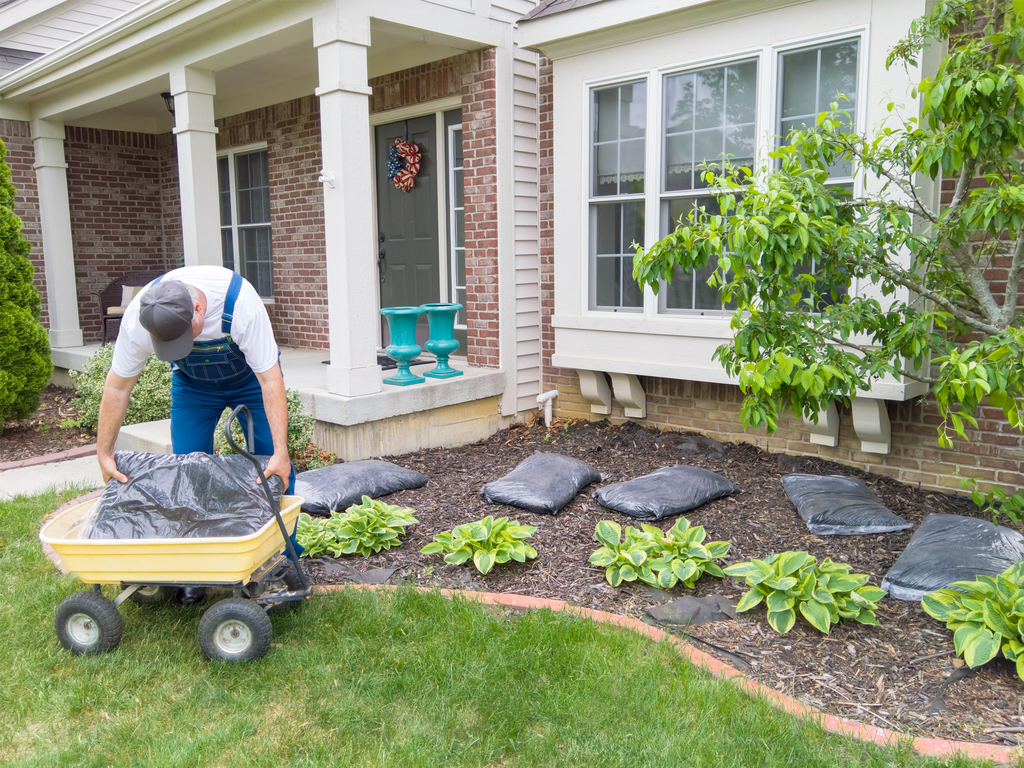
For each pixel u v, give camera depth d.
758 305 3.44
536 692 2.62
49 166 8.74
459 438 6.16
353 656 2.85
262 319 2.92
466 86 6.33
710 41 5.03
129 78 7.09
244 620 2.78
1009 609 2.68
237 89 8.53
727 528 4.09
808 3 4.58
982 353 2.94
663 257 3.35
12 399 6.30
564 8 5.54
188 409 3.43
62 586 3.48
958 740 2.35
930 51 4.20
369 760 2.31
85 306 9.95
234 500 2.85
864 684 2.67
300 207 8.38
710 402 5.67
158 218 10.59
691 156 5.27
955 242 3.39
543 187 6.48
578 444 5.82
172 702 2.63
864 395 4.51
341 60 5.10
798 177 3.20
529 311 6.63
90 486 5.09
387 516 4.05
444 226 7.12
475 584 3.53
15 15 8.52
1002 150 2.90
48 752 2.38
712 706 2.50
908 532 3.85
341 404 5.34
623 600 3.33
